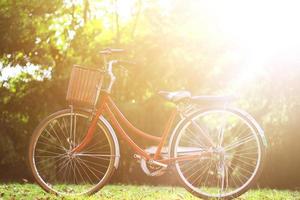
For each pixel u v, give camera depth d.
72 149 5.87
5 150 12.36
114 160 5.64
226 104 5.50
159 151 5.54
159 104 12.75
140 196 6.56
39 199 5.75
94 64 13.56
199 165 8.23
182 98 5.49
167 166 5.49
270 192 8.07
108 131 5.66
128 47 14.42
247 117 5.48
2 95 13.03
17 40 13.23
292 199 6.63
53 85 13.02
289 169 11.88
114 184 11.48
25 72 13.36
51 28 13.84
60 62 13.78
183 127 5.52
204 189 5.97
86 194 5.69
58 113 5.70
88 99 5.53
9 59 13.34
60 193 5.72
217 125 11.15
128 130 12.05
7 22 13.04
